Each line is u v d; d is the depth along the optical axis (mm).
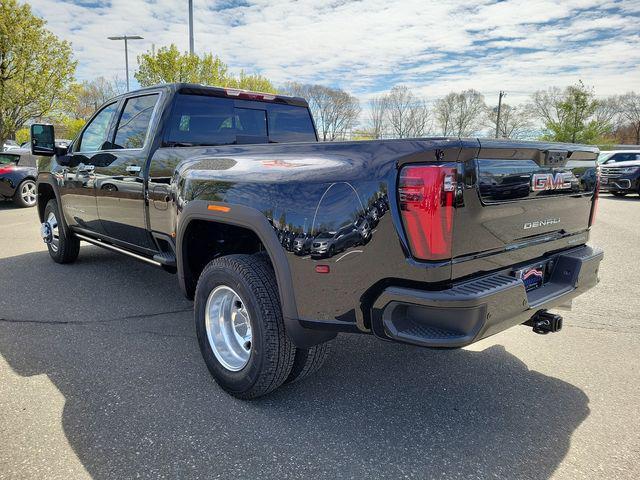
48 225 6031
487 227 2336
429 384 3115
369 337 3879
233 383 2812
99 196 4590
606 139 46906
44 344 3621
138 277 5461
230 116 4328
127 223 4242
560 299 2740
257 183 2633
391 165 2176
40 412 2693
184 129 4008
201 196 2953
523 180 2488
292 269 2465
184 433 2521
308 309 2455
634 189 16141
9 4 16250
